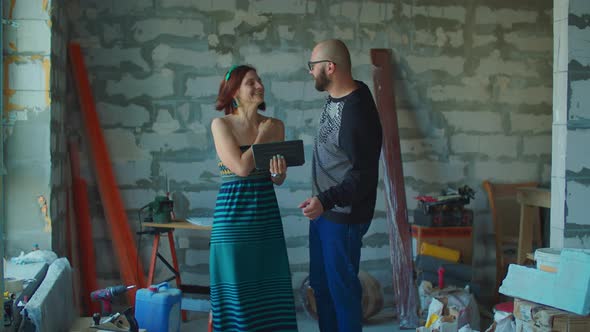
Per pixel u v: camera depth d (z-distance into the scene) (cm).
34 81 444
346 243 369
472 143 574
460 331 406
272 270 357
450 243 528
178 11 536
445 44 565
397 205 536
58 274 370
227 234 349
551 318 361
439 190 571
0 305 279
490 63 572
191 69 539
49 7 443
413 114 566
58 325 352
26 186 444
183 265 544
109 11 530
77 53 525
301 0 544
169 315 372
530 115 580
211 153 544
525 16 574
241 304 347
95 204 535
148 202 541
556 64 418
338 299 372
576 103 409
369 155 362
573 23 407
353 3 551
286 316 358
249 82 356
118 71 534
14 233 443
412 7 559
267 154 340
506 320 400
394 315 541
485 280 580
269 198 358
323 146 374
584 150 410
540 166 582
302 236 555
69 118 526
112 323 354
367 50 555
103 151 530
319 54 368
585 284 358
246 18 541
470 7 566
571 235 412
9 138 442
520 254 547
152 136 539
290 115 549
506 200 579
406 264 523
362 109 363
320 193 353
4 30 440
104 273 538
